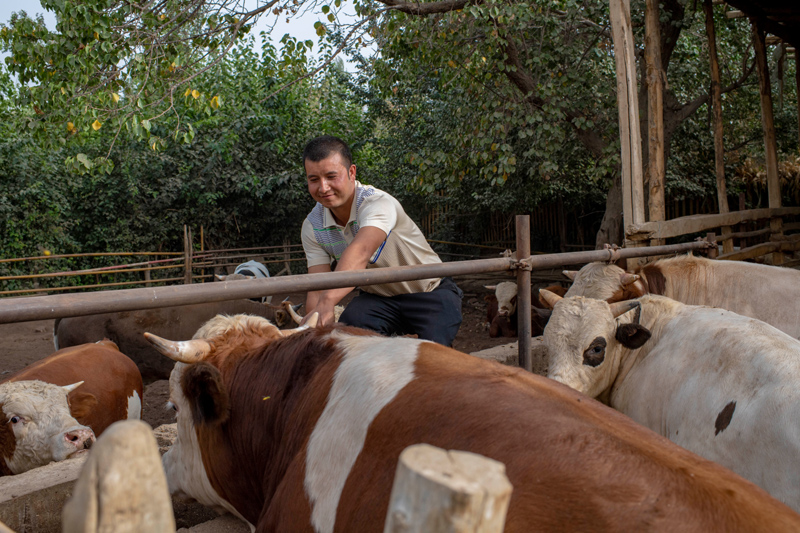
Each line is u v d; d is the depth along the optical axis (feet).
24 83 24.73
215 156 55.93
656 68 20.90
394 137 55.67
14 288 50.11
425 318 10.47
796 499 6.59
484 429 4.07
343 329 6.36
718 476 3.68
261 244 62.18
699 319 9.16
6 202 49.57
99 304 5.80
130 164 54.60
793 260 29.25
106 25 23.53
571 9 32.09
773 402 7.07
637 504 3.34
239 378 6.47
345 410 5.08
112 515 1.77
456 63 30.94
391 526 1.89
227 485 6.65
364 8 30.14
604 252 13.76
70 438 12.59
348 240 9.91
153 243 57.36
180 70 26.63
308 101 64.49
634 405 9.59
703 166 42.78
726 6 35.19
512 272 11.10
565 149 36.55
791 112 44.55
